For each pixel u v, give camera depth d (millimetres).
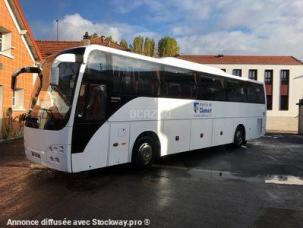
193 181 8812
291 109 45125
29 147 8656
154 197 7254
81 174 9289
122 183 8414
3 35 17328
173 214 6203
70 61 7785
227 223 5809
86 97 8070
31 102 8969
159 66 10422
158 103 10352
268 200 7211
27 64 19312
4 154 12320
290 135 25312
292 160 12500
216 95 13562
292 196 7551
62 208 6441
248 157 13070
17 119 17547
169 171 10039
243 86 15852
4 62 16719
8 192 7477
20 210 6305
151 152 10156
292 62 45750
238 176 9562
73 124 7766
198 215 6176
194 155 13430
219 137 13867
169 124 10852
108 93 8648
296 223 5863
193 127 12070
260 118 17609
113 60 8828
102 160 8523
